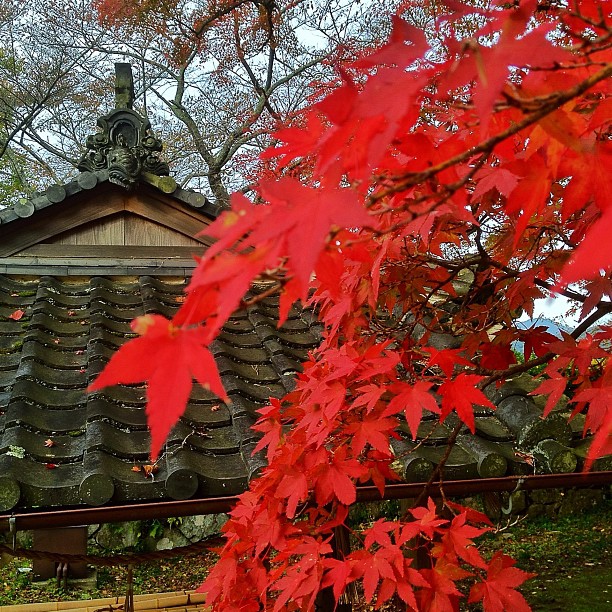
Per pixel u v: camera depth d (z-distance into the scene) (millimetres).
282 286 553
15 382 2707
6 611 3176
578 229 1240
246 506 1708
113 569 5500
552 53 447
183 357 483
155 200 3936
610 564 5090
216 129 12945
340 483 1403
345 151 533
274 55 11242
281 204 492
